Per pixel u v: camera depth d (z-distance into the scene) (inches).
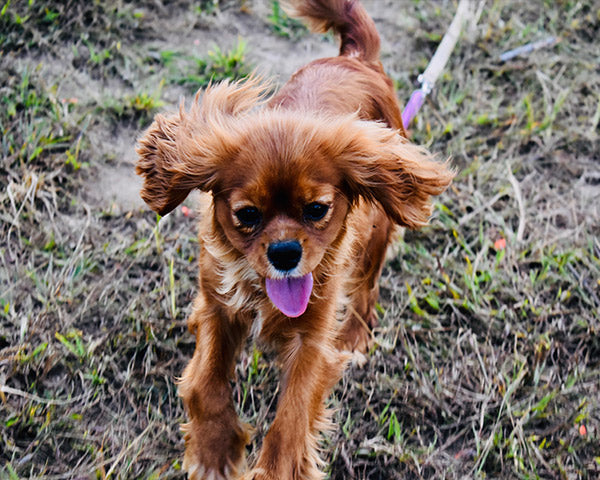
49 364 36.2
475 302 40.8
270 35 56.5
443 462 35.7
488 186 47.1
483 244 43.4
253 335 34.2
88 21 53.7
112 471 33.3
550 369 39.0
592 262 43.4
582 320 40.6
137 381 36.7
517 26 58.1
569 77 54.9
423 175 31.5
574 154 50.0
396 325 40.3
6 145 44.7
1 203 42.1
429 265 42.5
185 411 35.9
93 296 39.2
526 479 34.9
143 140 31.8
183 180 30.0
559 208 46.7
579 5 60.0
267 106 35.3
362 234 35.5
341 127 29.6
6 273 39.8
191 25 55.4
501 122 50.8
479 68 54.6
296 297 29.4
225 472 31.3
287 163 27.7
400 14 58.4
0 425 34.2
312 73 37.3
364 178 30.1
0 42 50.7
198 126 30.7
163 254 41.4
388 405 36.5
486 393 37.5
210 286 32.3
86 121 47.0
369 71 39.1
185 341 38.3
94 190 44.4
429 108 51.1
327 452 35.6
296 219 28.3
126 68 50.9
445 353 39.1
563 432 36.7
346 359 33.5
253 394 36.8
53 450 34.0
